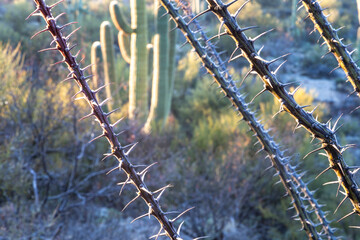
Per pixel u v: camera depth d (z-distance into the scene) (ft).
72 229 14.52
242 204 19.67
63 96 18.08
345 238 15.76
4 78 18.16
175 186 19.26
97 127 18.69
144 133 20.74
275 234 18.45
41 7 2.18
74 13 34.40
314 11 3.02
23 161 16.06
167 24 23.48
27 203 15.16
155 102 24.08
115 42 45.34
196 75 34.71
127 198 17.67
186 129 28.25
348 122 24.97
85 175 18.16
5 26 36.55
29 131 17.74
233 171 19.85
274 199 20.27
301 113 2.65
